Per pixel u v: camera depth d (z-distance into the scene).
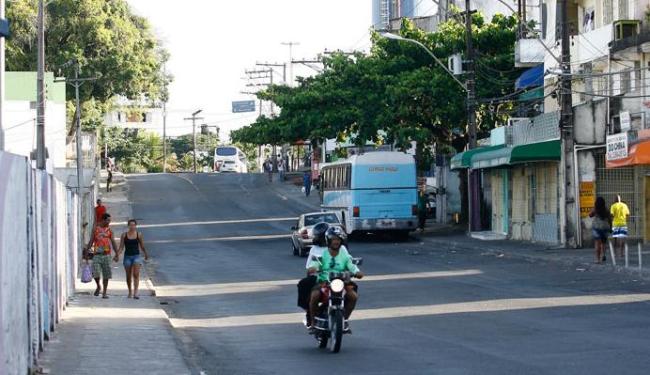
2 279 10.95
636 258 34.06
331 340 16.58
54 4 76.56
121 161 145.00
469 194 51.34
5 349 11.13
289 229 59.31
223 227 61.19
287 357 16.30
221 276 34.59
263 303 25.78
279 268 36.72
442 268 34.47
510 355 15.29
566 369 13.76
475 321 20.06
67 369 14.66
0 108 23.97
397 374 14.02
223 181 99.06
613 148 36.97
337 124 53.97
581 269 32.12
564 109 39.06
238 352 17.16
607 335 17.22
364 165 49.41
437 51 55.00
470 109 49.16
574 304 22.50
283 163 104.69
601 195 40.09
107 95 81.50
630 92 40.09
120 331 19.47
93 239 26.92
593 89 44.28
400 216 49.50
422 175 73.19
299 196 82.75
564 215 39.97
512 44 55.34
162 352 16.64
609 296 24.02
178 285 32.03
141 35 85.56
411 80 51.94
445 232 53.97
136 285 27.08
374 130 54.12
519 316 20.61
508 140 48.56
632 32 41.06
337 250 17.06
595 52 44.34
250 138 57.16
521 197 47.19
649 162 34.53
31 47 77.25
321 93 54.78
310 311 17.05
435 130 55.66
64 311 22.78
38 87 41.47
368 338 18.20
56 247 20.08
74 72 76.00
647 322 18.92
